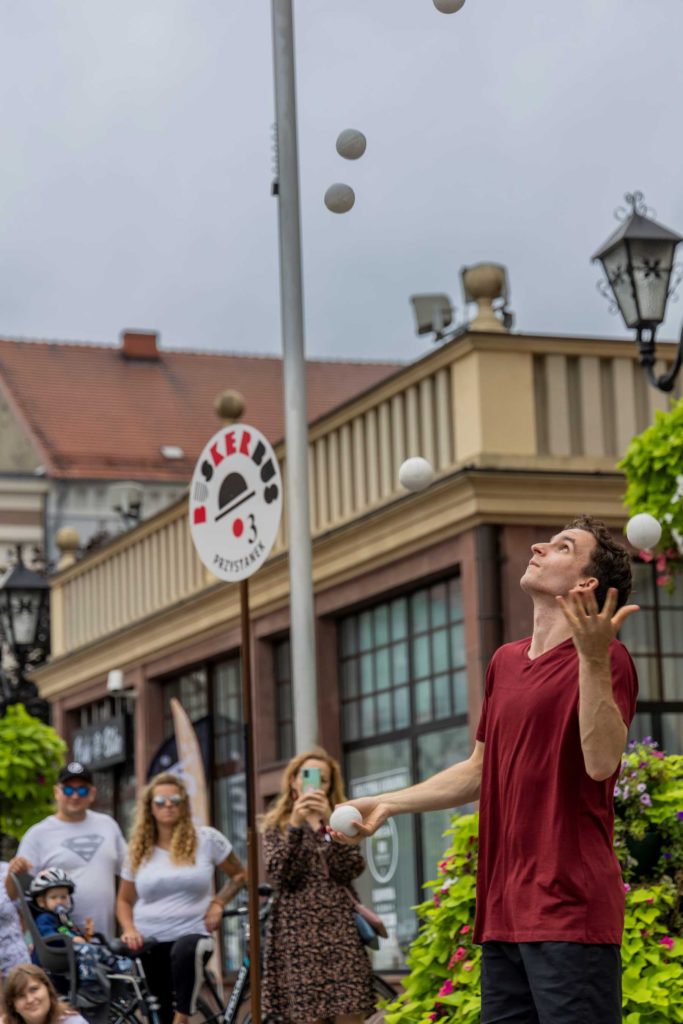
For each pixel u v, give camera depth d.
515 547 13.77
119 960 11.23
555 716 4.68
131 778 20.97
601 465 14.09
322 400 43.50
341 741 16.36
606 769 4.50
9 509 38.31
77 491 38.69
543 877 4.62
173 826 11.23
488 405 13.83
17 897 11.18
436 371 14.39
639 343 11.58
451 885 8.05
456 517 13.94
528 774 4.70
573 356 14.21
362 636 16.09
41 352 42.22
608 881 4.64
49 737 18.38
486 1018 4.77
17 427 40.97
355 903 9.30
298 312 12.43
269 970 9.17
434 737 14.95
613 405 14.29
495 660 4.93
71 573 22.31
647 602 14.27
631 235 11.46
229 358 43.84
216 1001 11.34
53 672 22.59
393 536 14.91
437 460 14.41
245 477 8.23
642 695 14.14
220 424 41.28
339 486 15.95
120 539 20.73
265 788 17.41
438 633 14.87
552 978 4.57
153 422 40.84
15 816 18.31
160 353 43.19
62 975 10.91
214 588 18.09
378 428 15.29
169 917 11.09
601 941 4.59
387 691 15.69
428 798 5.12
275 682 17.56
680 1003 7.35
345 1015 9.00
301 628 12.03
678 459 10.41
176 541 19.44
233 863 11.34
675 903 7.79
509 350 13.95
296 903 9.14
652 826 7.99
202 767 17.44
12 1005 9.28
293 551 12.15
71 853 11.59
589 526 4.88
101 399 41.12
